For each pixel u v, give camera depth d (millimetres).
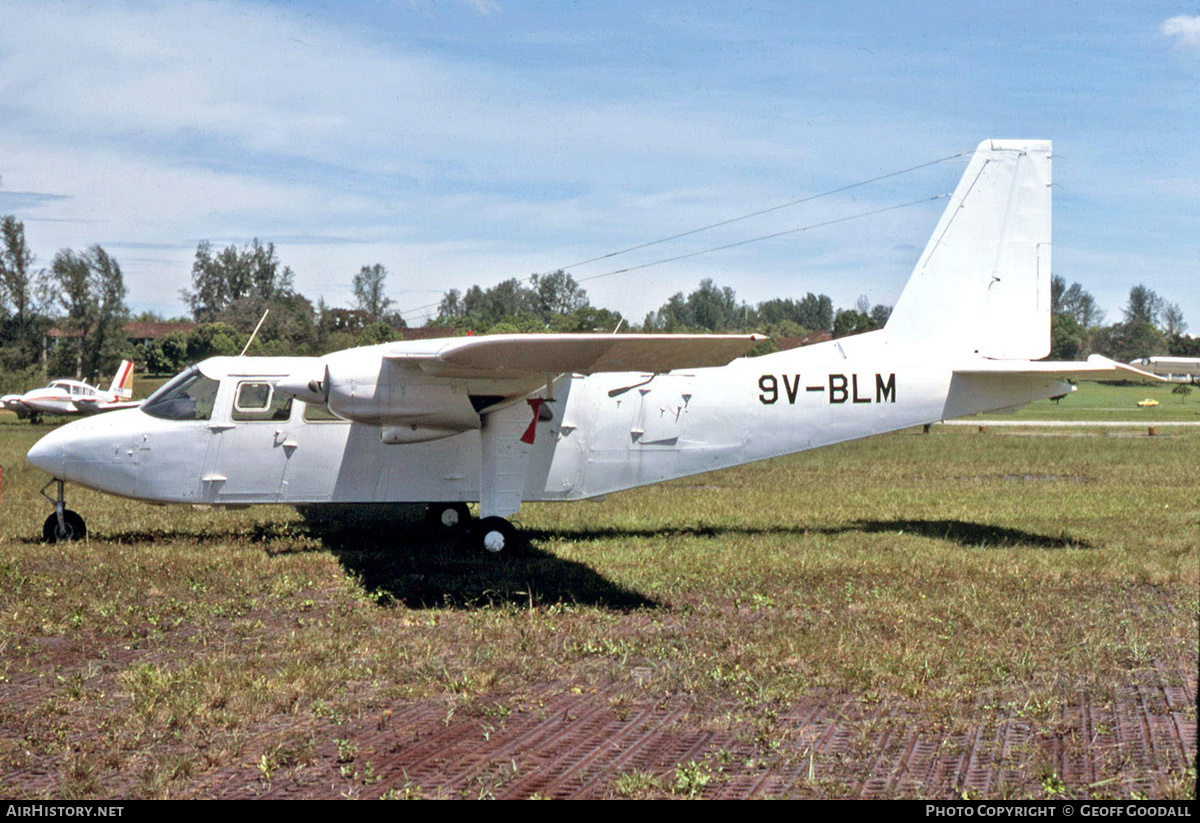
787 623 8422
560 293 103125
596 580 10289
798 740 5750
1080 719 6016
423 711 6270
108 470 12055
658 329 78625
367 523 14422
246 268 118062
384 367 11227
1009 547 12336
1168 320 165875
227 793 4969
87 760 5359
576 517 15016
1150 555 11641
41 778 5168
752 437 13234
